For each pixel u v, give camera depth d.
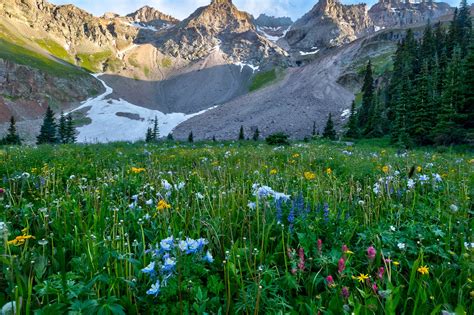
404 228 4.13
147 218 4.09
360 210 4.61
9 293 2.49
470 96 39.25
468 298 2.63
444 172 7.71
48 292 2.47
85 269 2.88
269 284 2.81
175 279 2.68
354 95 187.00
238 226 4.00
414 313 2.38
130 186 6.19
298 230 3.86
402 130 42.81
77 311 2.27
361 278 2.59
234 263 2.94
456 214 4.26
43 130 88.00
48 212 4.34
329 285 2.59
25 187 5.79
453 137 37.75
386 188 5.36
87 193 5.09
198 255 2.97
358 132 72.56
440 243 3.47
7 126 166.12
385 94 100.56
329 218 4.09
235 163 9.66
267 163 9.60
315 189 5.17
